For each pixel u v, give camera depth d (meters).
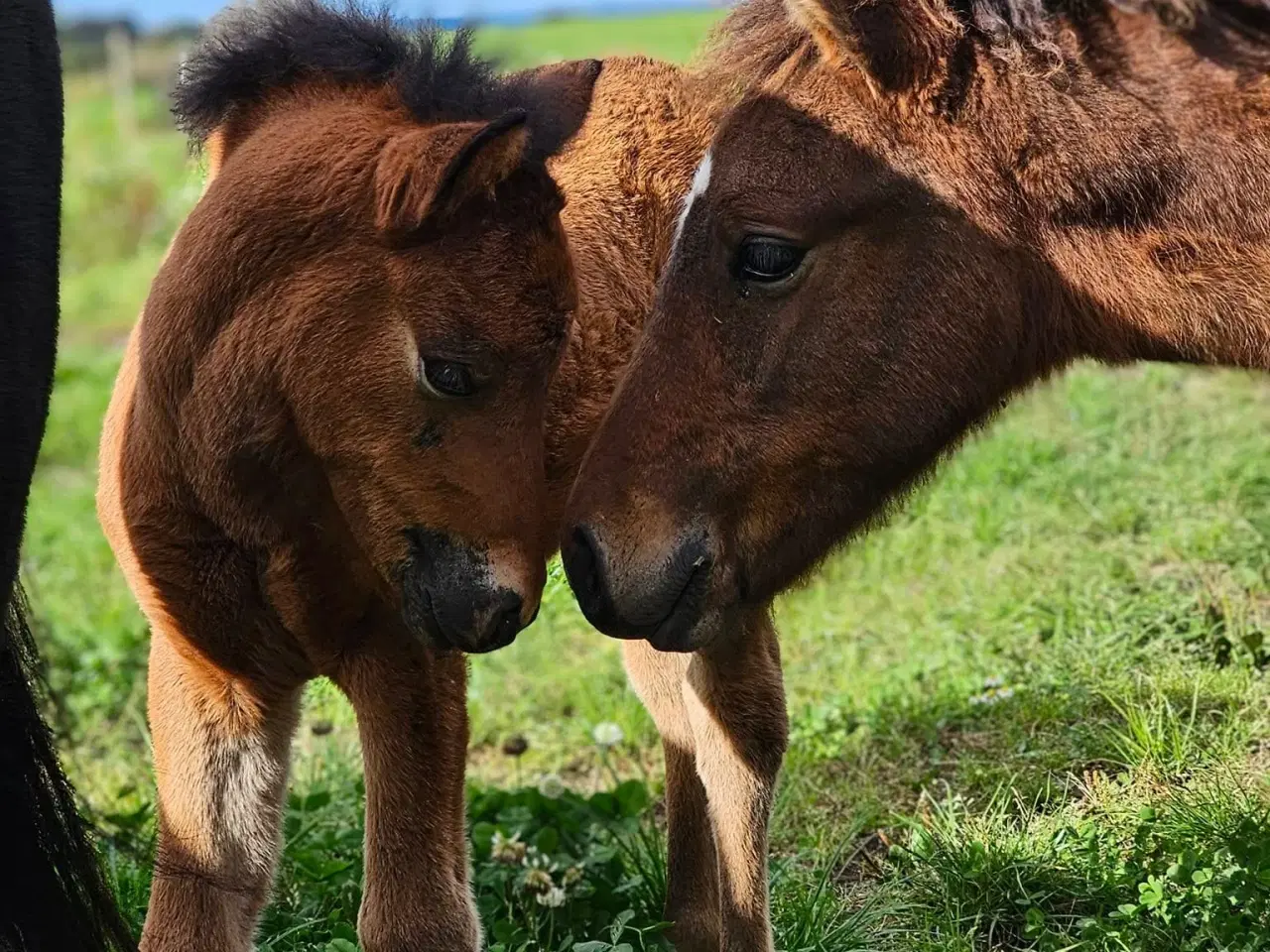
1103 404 7.61
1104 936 3.72
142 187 18.66
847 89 3.23
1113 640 5.22
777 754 3.91
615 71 4.28
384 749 3.46
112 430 3.57
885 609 6.17
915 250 3.23
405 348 3.22
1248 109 3.13
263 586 3.39
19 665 3.40
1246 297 3.24
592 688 5.90
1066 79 3.19
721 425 3.24
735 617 3.38
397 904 3.42
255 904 3.55
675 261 3.30
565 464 3.74
